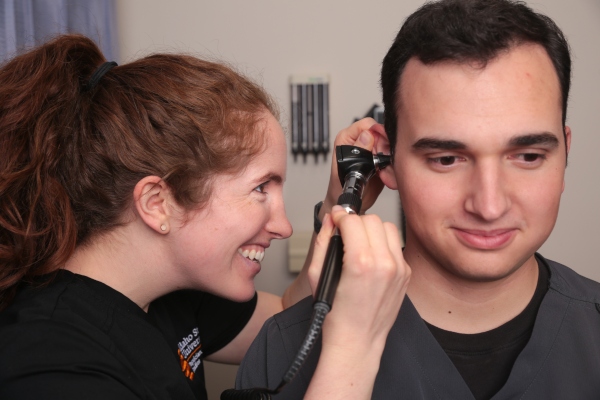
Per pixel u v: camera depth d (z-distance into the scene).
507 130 0.66
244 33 1.85
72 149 0.87
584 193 1.87
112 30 1.68
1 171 0.87
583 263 1.89
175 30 1.86
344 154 0.89
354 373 0.69
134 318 0.89
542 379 0.78
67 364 0.74
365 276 0.67
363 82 1.86
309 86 1.84
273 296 1.32
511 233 0.70
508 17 0.68
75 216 0.88
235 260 0.94
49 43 0.97
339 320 0.69
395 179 0.85
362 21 1.84
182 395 0.91
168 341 1.01
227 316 1.19
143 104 0.88
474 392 0.79
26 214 0.86
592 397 0.77
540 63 0.68
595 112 1.84
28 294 0.85
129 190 0.86
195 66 0.94
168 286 0.94
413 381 0.80
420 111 0.70
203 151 0.85
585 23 1.81
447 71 0.67
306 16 1.85
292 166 1.88
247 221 0.89
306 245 1.82
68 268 0.88
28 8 1.43
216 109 0.88
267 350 0.86
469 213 0.70
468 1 0.72
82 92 0.92
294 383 0.83
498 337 0.80
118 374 0.78
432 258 0.78
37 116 0.88
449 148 0.69
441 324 0.81
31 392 0.71
